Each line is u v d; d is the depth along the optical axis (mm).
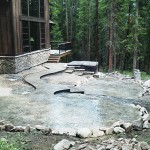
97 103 9812
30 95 10562
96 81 15547
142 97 11812
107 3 26703
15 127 6715
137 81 15570
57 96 10578
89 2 34469
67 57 37250
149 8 28938
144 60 33719
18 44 15961
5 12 15008
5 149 4875
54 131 6578
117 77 17266
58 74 16875
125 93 12484
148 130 7004
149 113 9297
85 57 38344
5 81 13492
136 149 5344
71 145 5680
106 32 29516
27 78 14070
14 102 9469
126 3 28516
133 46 25766
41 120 7621
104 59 34938
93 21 34875
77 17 39969
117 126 6988
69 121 7609
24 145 5672
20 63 16344
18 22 15883
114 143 5711
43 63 20922
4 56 15516
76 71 18078
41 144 5797
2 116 7883
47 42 22109
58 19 40094
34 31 19406
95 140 6184
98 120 7770
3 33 15320
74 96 10898
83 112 8547
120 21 28406
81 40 38312
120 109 9086
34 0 18766
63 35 40344
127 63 34125
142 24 29469
